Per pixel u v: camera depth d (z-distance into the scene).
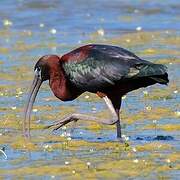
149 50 26.27
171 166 13.22
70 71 15.38
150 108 17.95
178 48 26.64
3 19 34.94
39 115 17.73
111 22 33.66
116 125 15.93
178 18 34.34
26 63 24.66
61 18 35.03
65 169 13.17
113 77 14.90
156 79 14.84
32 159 13.91
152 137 15.51
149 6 37.81
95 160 13.73
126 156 13.98
